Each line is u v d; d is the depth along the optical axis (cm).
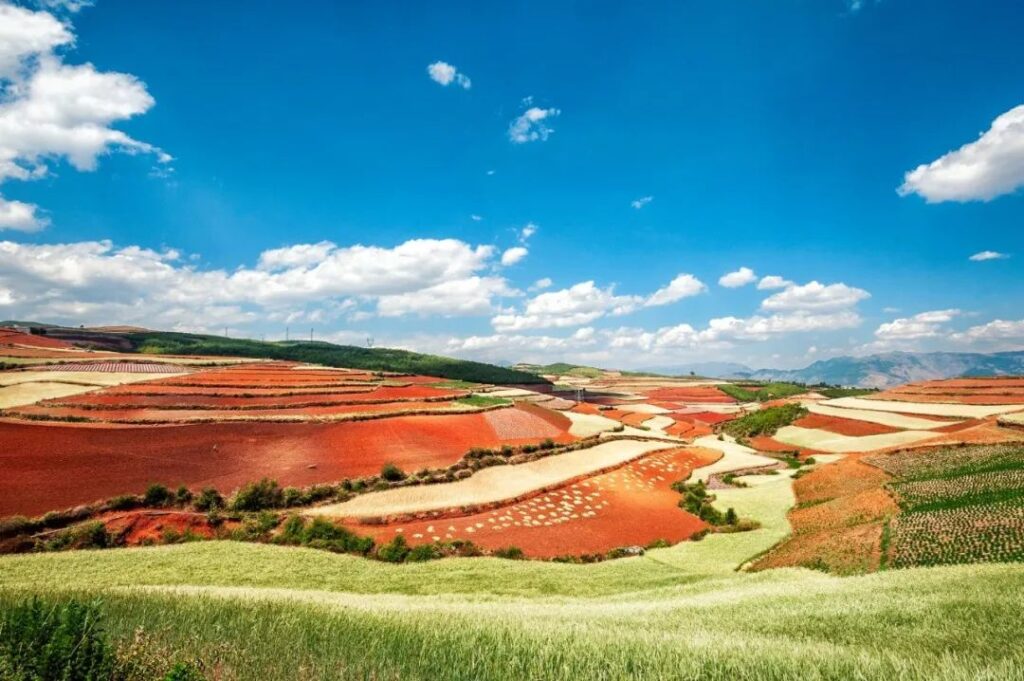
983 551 3494
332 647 809
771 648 859
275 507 5050
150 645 762
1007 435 7669
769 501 6825
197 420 7112
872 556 3816
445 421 8519
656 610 1695
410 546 4400
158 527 4378
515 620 1147
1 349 11462
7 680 607
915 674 714
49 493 4794
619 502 6328
